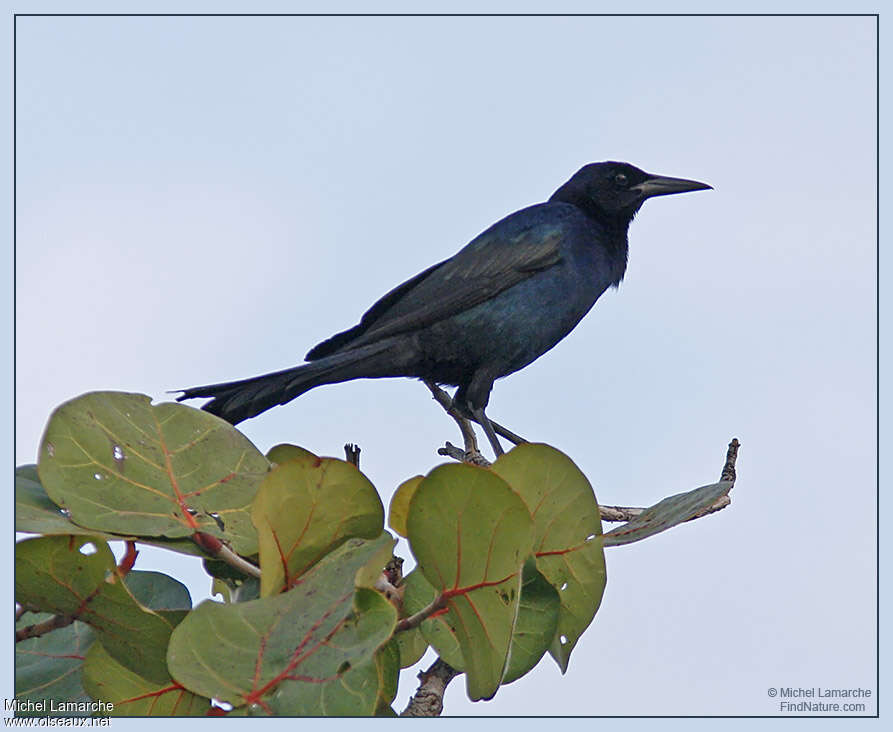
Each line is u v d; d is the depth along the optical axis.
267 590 5.85
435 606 5.84
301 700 5.15
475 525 5.68
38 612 5.84
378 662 5.74
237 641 5.32
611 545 6.79
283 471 5.80
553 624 6.16
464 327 14.94
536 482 6.45
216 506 6.17
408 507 5.89
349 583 5.48
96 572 5.60
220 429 6.50
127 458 6.12
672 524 6.86
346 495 5.87
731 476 7.92
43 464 5.83
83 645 6.45
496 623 5.72
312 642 5.30
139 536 5.84
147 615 5.66
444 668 6.46
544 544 6.50
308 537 5.90
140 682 5.89
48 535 5.50
